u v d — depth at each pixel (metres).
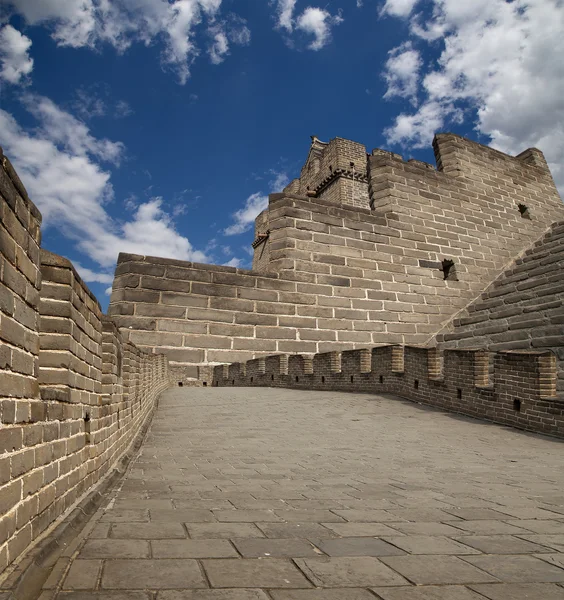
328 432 9.84
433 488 5.27
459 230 26.05
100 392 5.23
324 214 21.97
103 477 5.21
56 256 3.88
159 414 12.41
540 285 21.16
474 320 21.88
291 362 19.67
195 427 10.30
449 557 3.01
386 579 2.64
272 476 5.75
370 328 21.56
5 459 2.45
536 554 3.11
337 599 2.37
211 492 4.80
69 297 3.87
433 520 3.93
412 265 23.69
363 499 4.65
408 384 15.02
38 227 3.17
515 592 2.51
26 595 2.22
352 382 17.42
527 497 4.95
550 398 10.22
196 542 3.18
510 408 11.27
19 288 2.75
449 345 21.28
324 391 17.86
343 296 21.25
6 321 2.52
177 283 17.78
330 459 7.09
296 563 2.85
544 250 26.66
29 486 2.85
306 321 20.14
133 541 3.17
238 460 6.84
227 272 18.81
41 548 2.79
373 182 25.38
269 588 2.48
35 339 3.06
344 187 47.03
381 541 3.31
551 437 9.95
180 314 17.62
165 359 17.56
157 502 4.34
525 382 10.91
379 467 6.54
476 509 4.36
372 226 23.17
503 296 23.33
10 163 2.62
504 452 8.26
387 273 22.81
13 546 2.54
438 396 13.66
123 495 4.63
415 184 25.66
